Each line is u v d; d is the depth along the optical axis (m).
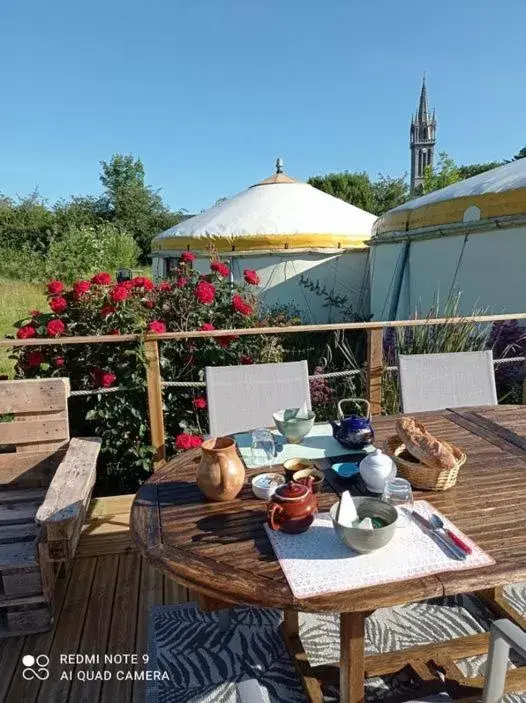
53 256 18.47
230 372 2.51
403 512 1.37
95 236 19.73
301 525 1.30
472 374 2.71
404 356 2.66
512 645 1.09
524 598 2.26
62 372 3.48
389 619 2.15
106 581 2.42
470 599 2.25
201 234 9.05
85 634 2.11
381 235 7.90
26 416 2.62
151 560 1.24
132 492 3.45
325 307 8.88
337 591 1.09
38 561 2.01
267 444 1.77
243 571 1.17
